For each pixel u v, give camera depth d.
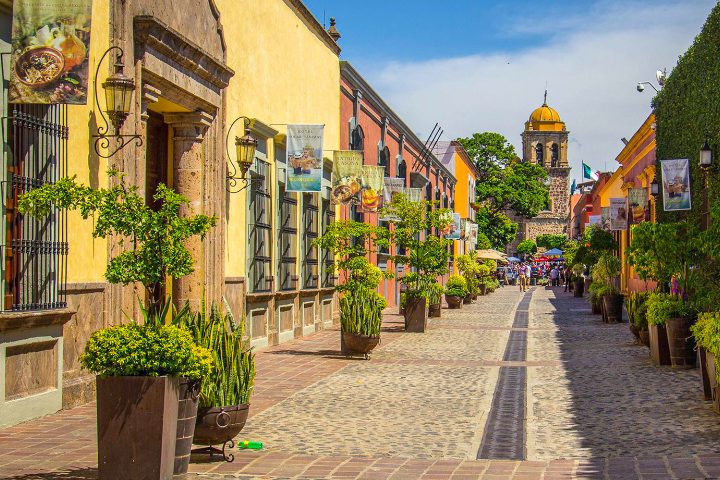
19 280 10.09
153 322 7.54
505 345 20.81
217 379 8.23
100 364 6.96
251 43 19.02
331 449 8.99
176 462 7.32
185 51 14.59
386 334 24.05
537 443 9.30
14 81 9.60
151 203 15.44
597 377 14.66
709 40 22.67
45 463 8.13
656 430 9.86
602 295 28.62
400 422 10.56
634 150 44.28
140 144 12.60
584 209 91.50
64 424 10.01
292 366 16.08
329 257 26.30
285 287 21.44
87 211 7.41
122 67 11.61
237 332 8.51
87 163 11.58
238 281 17.84
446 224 25.97
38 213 7.41
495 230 91.25
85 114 11.55
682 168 24.34
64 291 10.80
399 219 26.80
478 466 8.20
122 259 7.43
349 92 30.23
